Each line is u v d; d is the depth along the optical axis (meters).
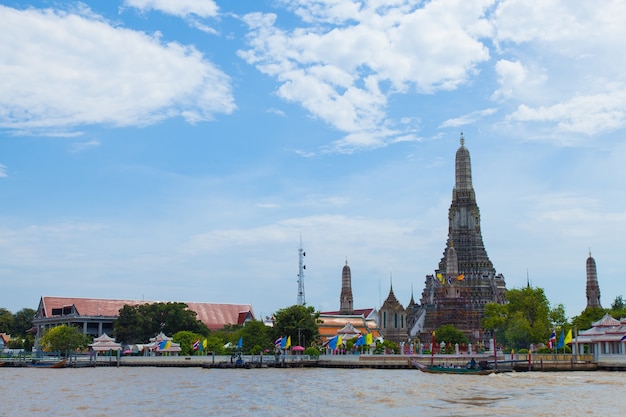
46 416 67.69
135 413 69.38
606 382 102.31
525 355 144.75
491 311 182.50
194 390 92.75
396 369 145.38
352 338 179.62
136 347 191.12
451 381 105.38
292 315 168.00
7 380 116.50
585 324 176.25
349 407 72.62
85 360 176.25
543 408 70.62
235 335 191.62
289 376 121.00
